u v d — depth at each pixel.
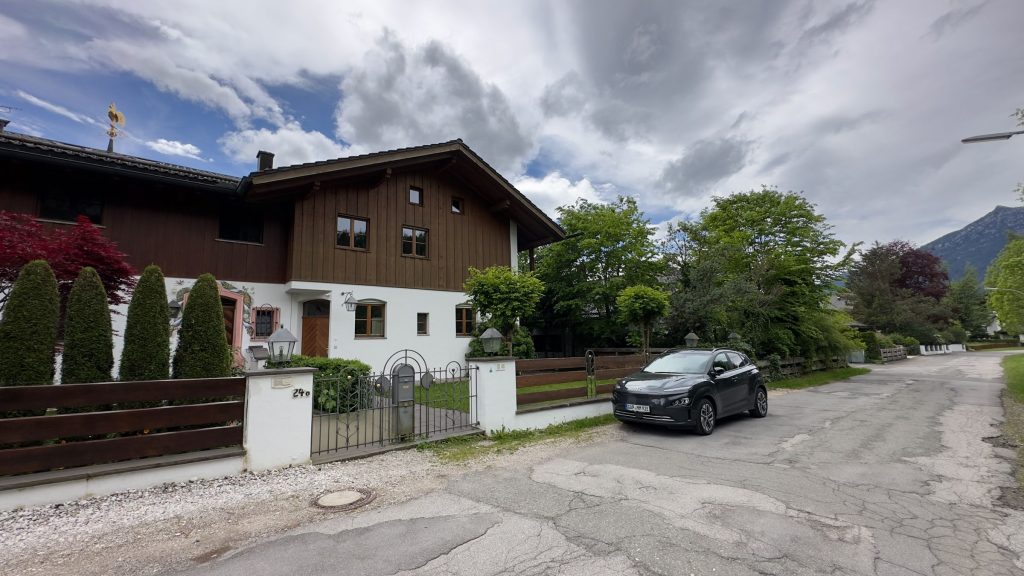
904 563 3.15
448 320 16.62
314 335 14.25
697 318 15.45
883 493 4.66
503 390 7.65
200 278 6.12
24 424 4.20
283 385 5.51
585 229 21.20
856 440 7.23
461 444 6.90
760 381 9.75
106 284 8.35
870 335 32.34
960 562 3.16
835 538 3.55
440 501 4.48
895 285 47.69
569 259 21.97
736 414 9.40
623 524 3.86
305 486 4.89
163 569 3.13
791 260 18.88
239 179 13.16
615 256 20.69
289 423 5.52
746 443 7.07
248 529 3.81
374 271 14.96
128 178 11.09
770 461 5.97
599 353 20.81
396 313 15.36
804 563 3.14
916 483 4.99
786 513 4.09
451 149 15.85
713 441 7.22
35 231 8.12
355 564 3.17
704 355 8.93
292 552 3.37
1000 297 37.19
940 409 10.44
